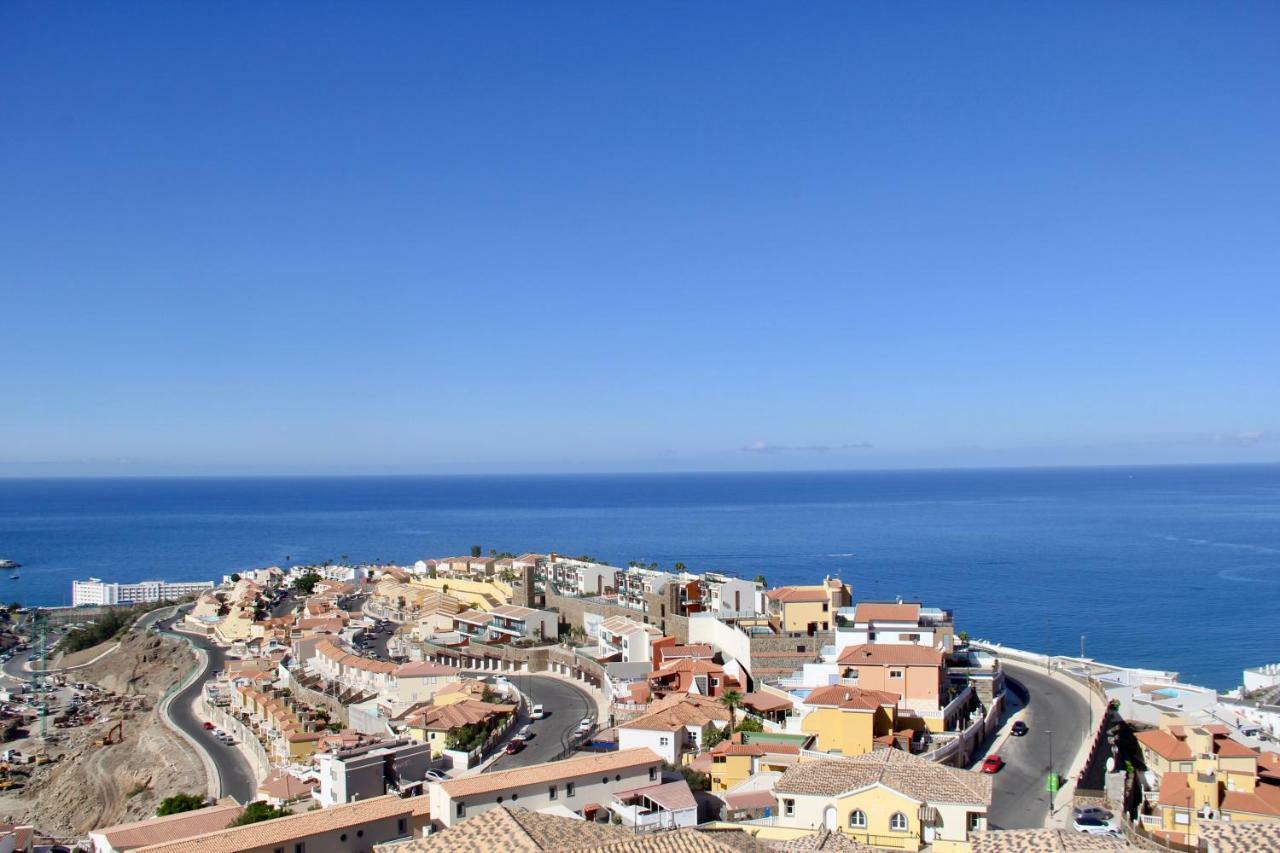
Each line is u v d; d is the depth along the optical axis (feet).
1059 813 324.60
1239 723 449.06
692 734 423.64
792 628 541.75
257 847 269.44
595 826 260.21
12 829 446.19
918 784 280.31
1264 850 218.59
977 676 467.93
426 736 458.91
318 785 411.13
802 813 283.59
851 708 373.81
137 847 327.67
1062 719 450.30
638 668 570.87
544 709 535.19
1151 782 362.94
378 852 247.91
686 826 298.97
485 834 245.45
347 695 595.47
